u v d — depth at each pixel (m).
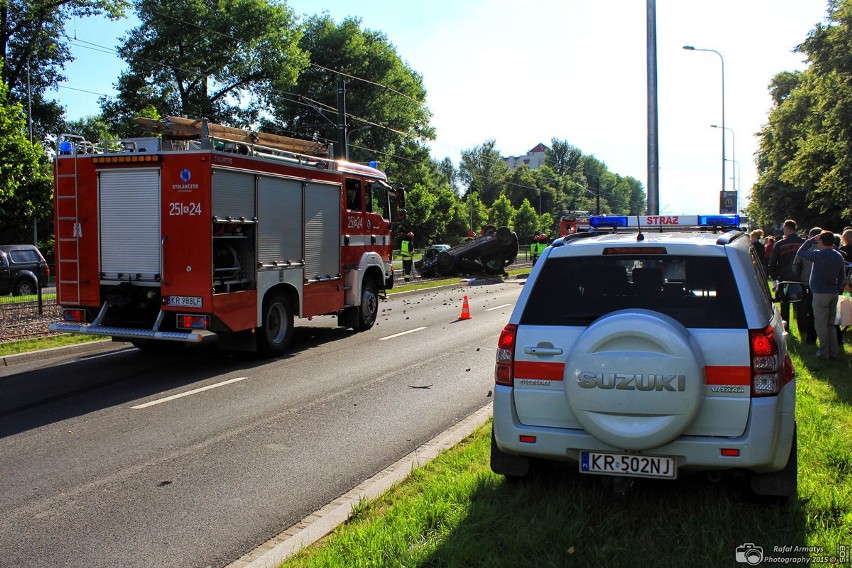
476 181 111.62
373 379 9.42
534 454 4.38
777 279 11.73
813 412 6.37
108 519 4.76
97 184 10.18
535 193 111.06
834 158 30.09
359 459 6.04
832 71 28.05
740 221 5.93
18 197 30.14
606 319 4.08
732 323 4.11
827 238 9.25
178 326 9.75
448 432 6.66
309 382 9.24
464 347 12.12
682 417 3.93
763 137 49.28
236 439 6.64
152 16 44.59
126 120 44.91
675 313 4.22
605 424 4.04
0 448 6.38
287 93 53.44
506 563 3.66
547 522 4.09
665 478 4.10
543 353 4.38
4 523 4.71
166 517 4.79
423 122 63.16
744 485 4.38
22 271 22.48
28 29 39.34
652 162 14.16
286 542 4.19
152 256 9.96
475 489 4.75
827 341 9.35
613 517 4.17
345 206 13.23
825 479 4.82
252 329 10.57
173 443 6.52
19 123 29.34
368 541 3.99
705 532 3.96
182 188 9.67
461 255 31.23
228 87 47.81
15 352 10.91
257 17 46.00
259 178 10.59
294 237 11.55
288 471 5.73
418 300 21.03
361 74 57.16
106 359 11.08
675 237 4.95
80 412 7.67
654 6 14.01
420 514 4.36
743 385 4.02
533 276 4.59
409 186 63.75
